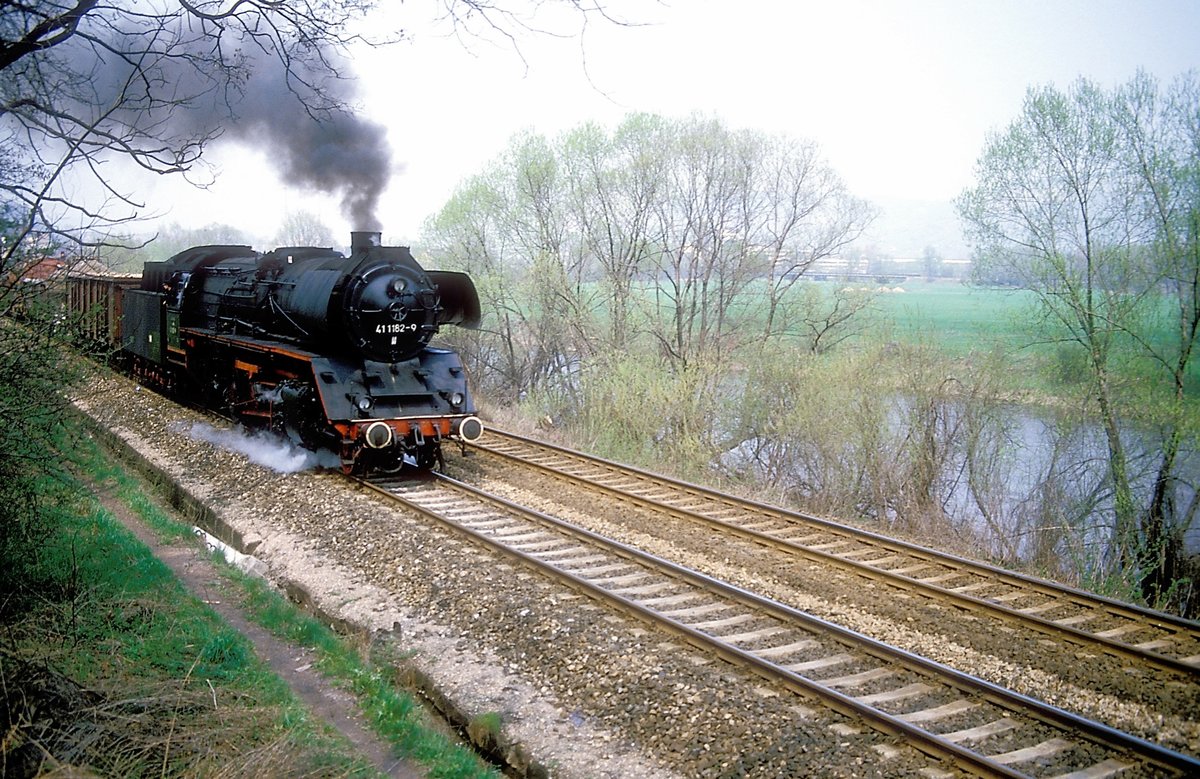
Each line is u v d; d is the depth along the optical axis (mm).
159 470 14031
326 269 13359
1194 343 15391
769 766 5746
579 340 24500
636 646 7469
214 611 8430
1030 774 5715
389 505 11820
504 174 26312
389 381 13102
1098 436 16375
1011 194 16922
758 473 20266
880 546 10922
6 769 4789
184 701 6023
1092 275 16219
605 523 11516
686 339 24484
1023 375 17016
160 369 20234
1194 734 6391
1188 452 15148
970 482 17234
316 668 7480
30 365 7410
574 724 6477
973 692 6762
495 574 9133
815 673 7121
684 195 24578
